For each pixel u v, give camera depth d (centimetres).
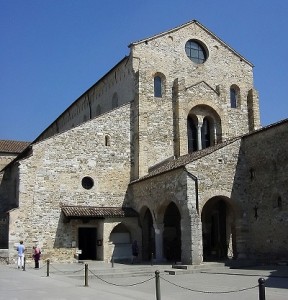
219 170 3086
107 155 3825
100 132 3838
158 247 3347
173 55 4203
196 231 2880
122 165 3862
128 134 3941
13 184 4575
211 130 4241
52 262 3441
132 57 4038
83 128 3778
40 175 3556
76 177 3678
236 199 3102
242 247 3067
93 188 3725
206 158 3061
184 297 1745
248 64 4544
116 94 4375
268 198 2953
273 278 2230
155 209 3378
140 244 3647
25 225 3428
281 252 2794
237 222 3103
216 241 3675
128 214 3650
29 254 3397
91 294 1731
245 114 4406
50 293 1747
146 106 3959
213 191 3031
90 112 4984
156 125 3975
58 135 3678
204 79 4300
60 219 3553
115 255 3569
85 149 3756
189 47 4334
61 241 3509
